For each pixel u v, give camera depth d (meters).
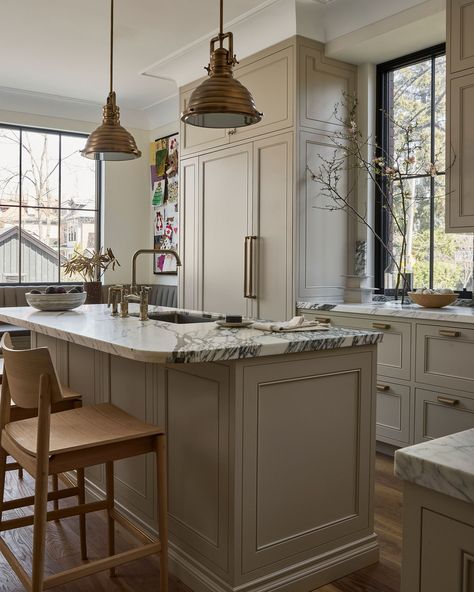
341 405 2.15
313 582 2.04
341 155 4.12
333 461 2.13
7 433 1.96
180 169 5.01
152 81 5.34
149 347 1.82
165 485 1.90
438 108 3.88
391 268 4.11
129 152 3.25
